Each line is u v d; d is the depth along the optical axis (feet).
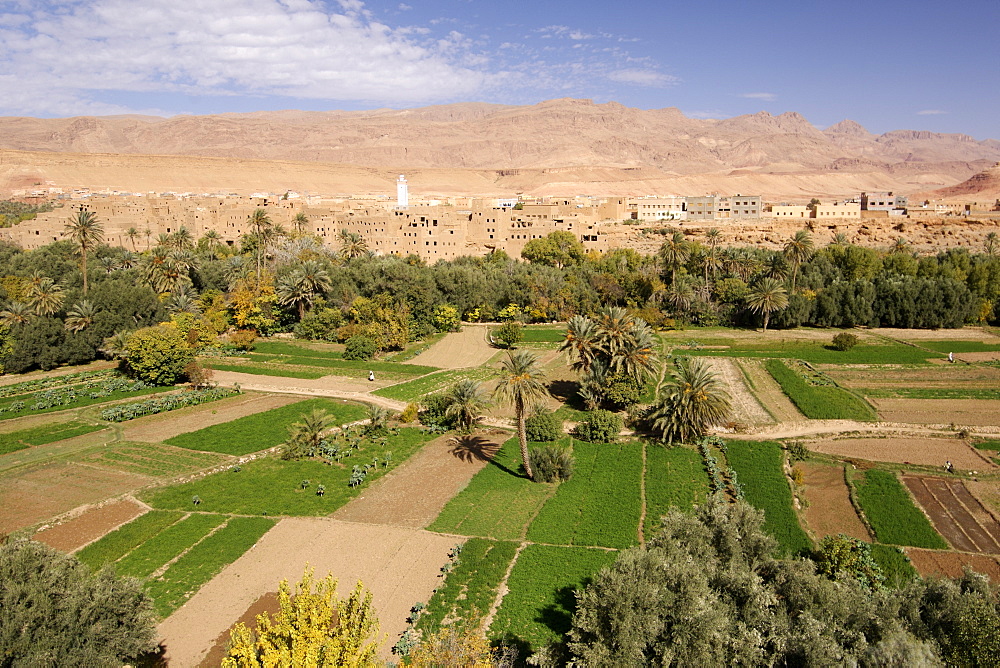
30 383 317.83
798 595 123.75
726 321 428.15
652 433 254.27
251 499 203.10
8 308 354.95
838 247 502.38
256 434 256.93
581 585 154.92
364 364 358.02
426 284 430.20
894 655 103.86
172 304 398.62
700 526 140.97
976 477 212.84
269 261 489.67
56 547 175.01
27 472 223.10
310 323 404.77
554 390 306.76
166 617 145.07
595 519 188.44
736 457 230.07
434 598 149.69
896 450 234.58
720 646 109.19
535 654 123.95
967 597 115.34
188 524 187.52
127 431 261.24
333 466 229.04
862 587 140.36
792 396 286.05
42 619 108.68
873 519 186.50
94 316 361.71
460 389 259.80
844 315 414.82
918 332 402.11
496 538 179.42
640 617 112.78
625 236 641.81
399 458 235.40
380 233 585.63
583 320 267.18
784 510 190.08
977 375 312.71
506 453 239.50
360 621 103.30
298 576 160.66
